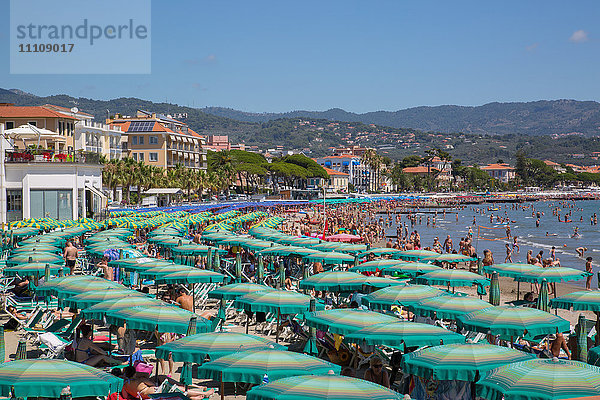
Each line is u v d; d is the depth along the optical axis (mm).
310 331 18688
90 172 65375
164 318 16312
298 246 39656
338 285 23750
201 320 16531
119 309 17188
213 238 41156
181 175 120438
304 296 20062
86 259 38312
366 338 15359
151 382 15125
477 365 12391
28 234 43156
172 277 24031
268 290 20469
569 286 42969
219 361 12734
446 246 62906
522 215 151625
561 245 78062
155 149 128750
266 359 12672
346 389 10664
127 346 18516
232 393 16984
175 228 50094
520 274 26891
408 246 48812
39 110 83062
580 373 10820
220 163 160875
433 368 12414
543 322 16000
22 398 11383
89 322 23781
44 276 25016
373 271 32625
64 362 12023
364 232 70438
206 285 29969
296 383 10898
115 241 37281
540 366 11109
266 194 156875
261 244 38250
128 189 99000
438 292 20672
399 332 15445
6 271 25109
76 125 97500
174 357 13906
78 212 62438
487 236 91875
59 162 59875
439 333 15477
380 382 15133
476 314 16719
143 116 139500
